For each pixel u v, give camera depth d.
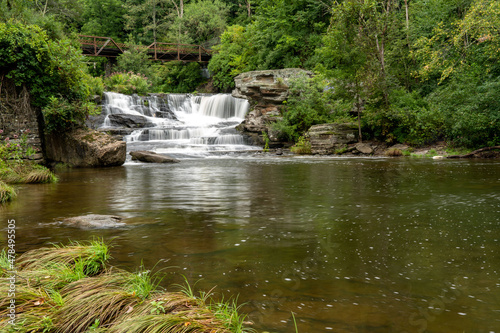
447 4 25.89
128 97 30.33
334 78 22.59
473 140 18.58
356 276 2.91
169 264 3.23
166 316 2.12
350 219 5.02
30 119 14.27
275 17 36.66
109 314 2.28
